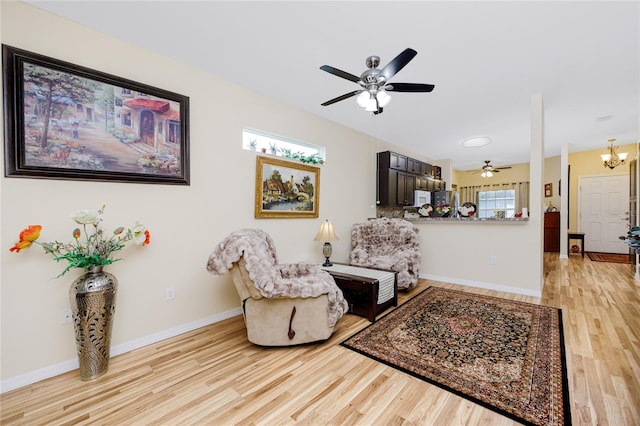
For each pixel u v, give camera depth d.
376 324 2.75
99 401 1.68
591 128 4.87
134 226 2.32
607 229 6.69
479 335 2.48
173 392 1.76
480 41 2.37
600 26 2.17
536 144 3.47
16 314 1.86
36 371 1.91
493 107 3.85
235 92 3.09
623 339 2.34
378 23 2.15
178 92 2.63
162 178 2.48
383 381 1.84
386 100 2.48
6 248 1.83
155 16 2.05
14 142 1.83
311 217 3.99
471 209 4.94
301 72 2.89
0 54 1.80
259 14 2.05
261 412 1.58
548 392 1.69
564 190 6.19
